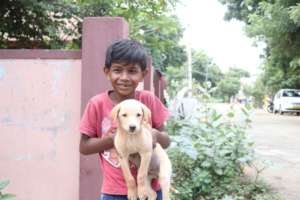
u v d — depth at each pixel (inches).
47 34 265.1
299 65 905.5
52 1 252.1
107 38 189.6
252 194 255.9
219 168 257.1
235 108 303.1
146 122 100.7
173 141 250.1
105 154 109.5
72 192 194.7
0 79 198.5
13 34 264.2
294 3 792.9
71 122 195.9
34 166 197.0
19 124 197.9
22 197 196.9
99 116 112.3
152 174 107.9
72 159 195.0
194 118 293.3
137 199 101.9
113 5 300.7
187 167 256.4
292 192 269.9
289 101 1178.6
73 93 195.9
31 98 197.6
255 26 864.3
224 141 262.5
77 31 270.7
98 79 189.6
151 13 345.1
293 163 374.6
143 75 111.0
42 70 197.3
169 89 598.9
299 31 831.7
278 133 639.8
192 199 242.4
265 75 1358.3
